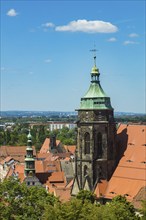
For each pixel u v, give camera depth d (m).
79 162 181.88
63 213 117.31
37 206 128.75
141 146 178.50
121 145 185.38
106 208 125.25
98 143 179.75
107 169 180.00
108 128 179.62
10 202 126.69
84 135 180.38
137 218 133.50
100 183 178.00
